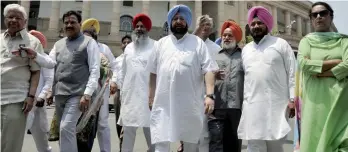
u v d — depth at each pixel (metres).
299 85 4.77
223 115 5.32
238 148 5.37
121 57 7.76
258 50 4.86
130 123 6.10
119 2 41.59
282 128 4.52
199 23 6.19
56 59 5.22
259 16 4.90
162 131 4.13
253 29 4.94
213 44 6.21
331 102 4.04
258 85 4.68
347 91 4.00
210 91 4.12
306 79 4.32
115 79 7.15
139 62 6.26
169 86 4.21
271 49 4.76
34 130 6.17
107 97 6.57
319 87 4.15
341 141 3.89
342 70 3.91
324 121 4.05
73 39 5.28
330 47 4.16
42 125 6.18
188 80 4.17
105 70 6.34
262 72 4.69
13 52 4.34
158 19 45.81
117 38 40.03
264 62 4.72
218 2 46.31
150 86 4.60
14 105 4.41
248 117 4.72
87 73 5.12
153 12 45.81
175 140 4.07
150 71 4.57
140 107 6.12
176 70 4.18
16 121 4.42
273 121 4.57
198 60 4.30
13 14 4.45
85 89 4.96
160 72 4.32
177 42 4.37
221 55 5.69
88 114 5.43
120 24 44.88
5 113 4.35
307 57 4.28
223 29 5.97
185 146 4.32
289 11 58.03
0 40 4.54
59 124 5.15
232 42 5.63
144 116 6.11
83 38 5.27
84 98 4.84
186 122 4.12
